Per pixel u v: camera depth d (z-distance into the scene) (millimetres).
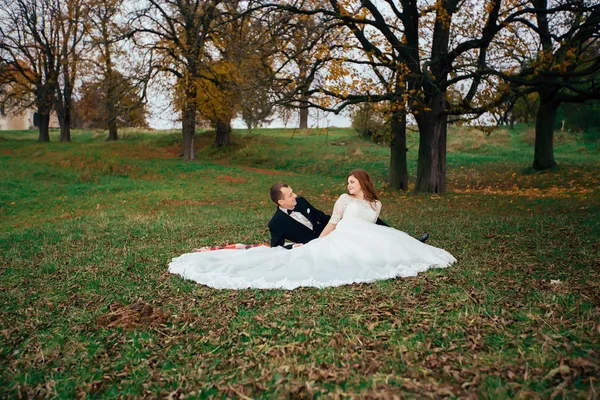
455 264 5863
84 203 16516
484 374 3010
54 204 16312
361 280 5125
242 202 17281
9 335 4137
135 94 25500
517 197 15969
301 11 15516
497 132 38156
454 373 3021
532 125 39406
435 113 17625
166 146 36625
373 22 15539
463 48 15461
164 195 18594
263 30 16062
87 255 7418
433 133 17797
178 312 4531
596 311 3979
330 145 35156
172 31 26219
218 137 35406
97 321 4316
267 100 15938
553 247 6684
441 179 18203
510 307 4227
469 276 5270
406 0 16109
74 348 3807
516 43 16453
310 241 5887
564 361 3092
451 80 15586
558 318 3885
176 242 8344
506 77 15312
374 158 29969
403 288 4855
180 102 26797
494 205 14047
